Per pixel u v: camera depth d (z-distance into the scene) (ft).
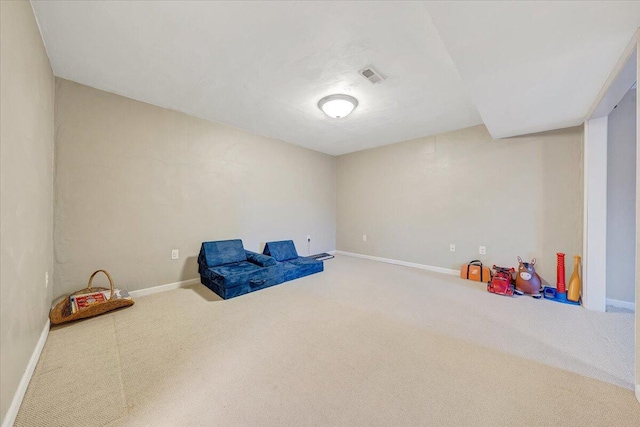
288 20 5.35
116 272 8.89
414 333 6.73
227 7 5.02
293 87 8.25
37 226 5.64
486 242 11.71
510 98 7.18
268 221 14.01
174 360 5.47
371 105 9.57
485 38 4.71
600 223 8.30
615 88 6.27
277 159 14.39
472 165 12.07
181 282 10.50
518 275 9.97
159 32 5.77
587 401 4.38
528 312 8.12
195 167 10.89
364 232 16.66
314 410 4.17
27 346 4.75
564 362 5.50
